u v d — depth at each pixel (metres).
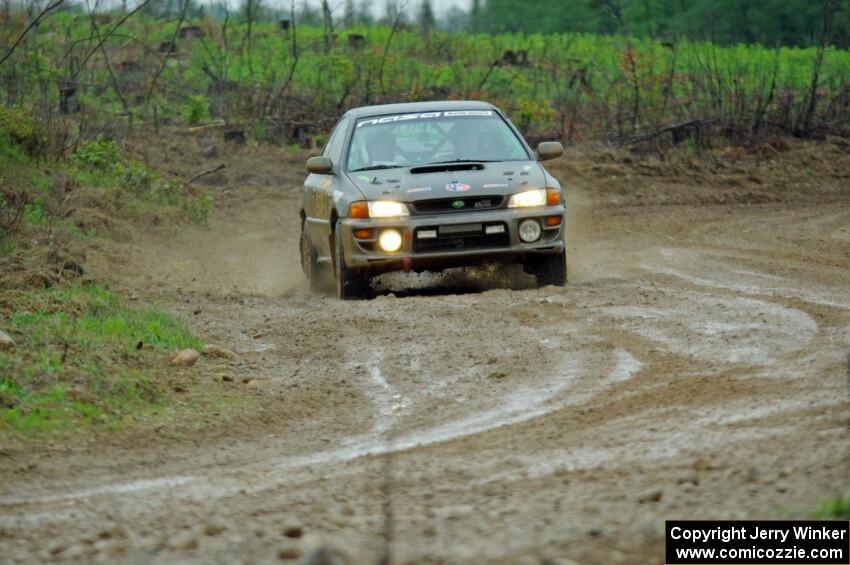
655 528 13.08
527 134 74.19
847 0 100.94
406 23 112.81
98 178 53.22
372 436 20.20
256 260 46.78
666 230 52.12
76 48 79.06
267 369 25.95
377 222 33.19
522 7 143.88
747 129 76.44
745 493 14.18
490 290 34.66
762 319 27.44
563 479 15.97
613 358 24.48
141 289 36.09
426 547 13.02
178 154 65.88
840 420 17.42
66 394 22.41
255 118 73.25
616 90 83.19
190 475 18.17
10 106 56.59
